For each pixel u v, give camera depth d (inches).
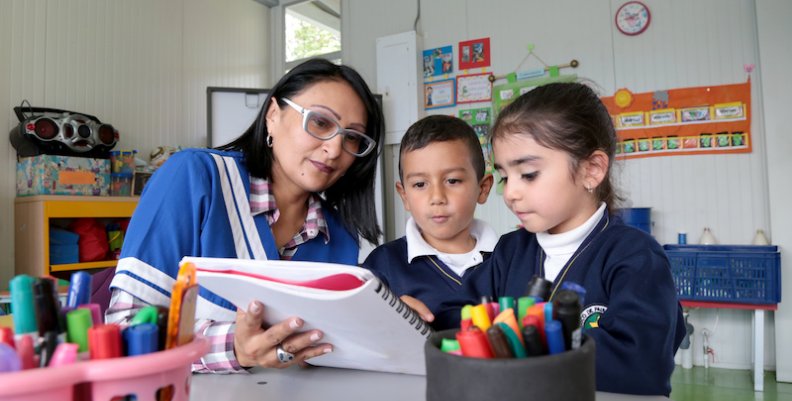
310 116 39.4
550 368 13.4
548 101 27.4
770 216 112.7
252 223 40.3
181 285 16.4
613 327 23.2
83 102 128.6
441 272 40.0
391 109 150.7
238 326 26.7
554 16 134.9
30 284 14.9
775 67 112.7
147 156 142.3
